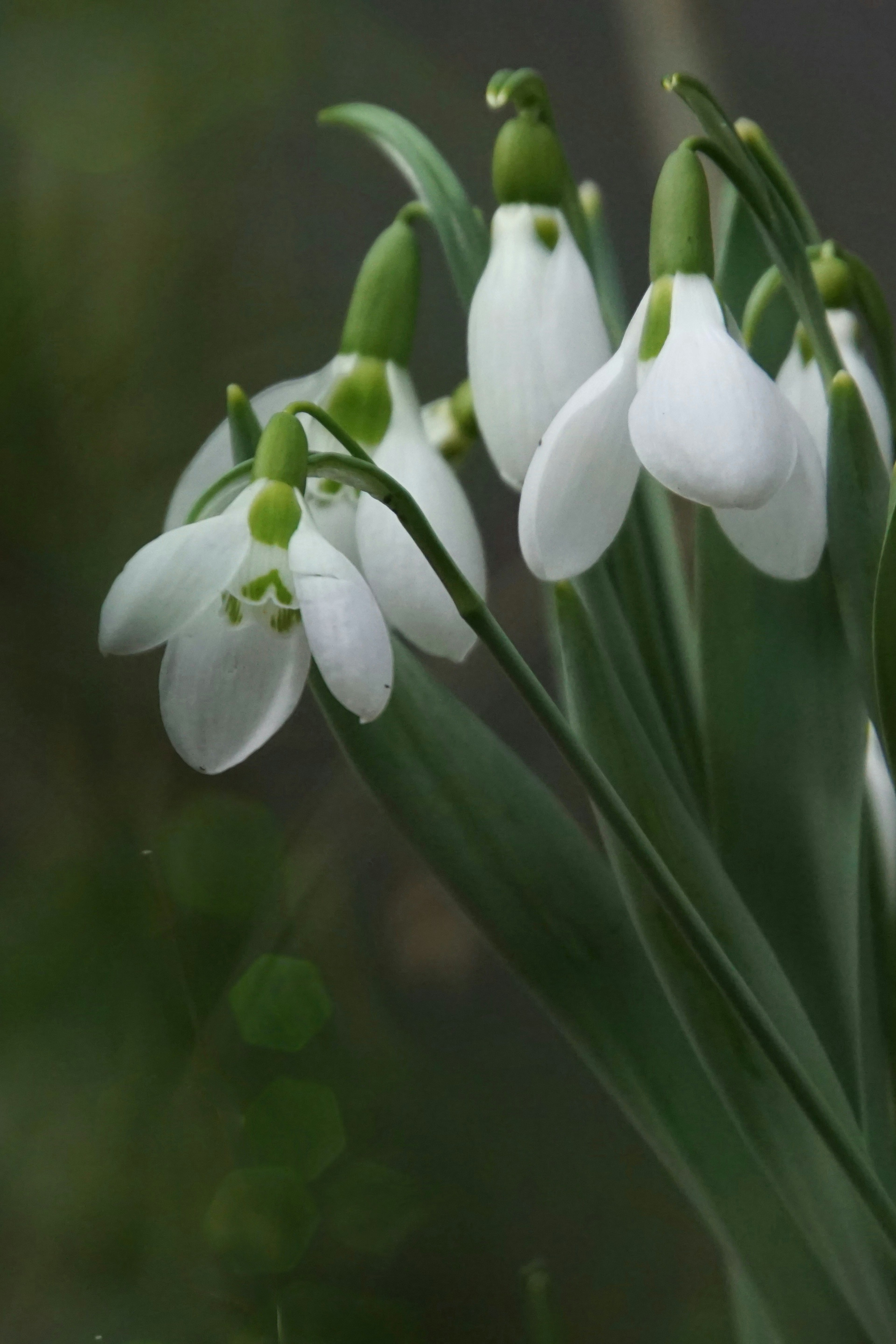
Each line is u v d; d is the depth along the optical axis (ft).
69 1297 2.48
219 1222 2.32
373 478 1.97
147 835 3.15
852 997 2.11
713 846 2.11
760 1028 2.00
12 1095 2.68
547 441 2.00
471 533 2.07
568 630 2.04
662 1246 3.24
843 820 2.10
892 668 2.01
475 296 2.07
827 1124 2.01
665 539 2.13
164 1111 2.53
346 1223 2.62
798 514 2.02
